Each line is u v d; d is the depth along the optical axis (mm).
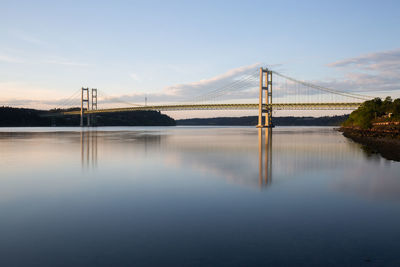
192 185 11984
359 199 9711
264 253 5902
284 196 10117
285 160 19922
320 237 6648
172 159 20578
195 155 23156
